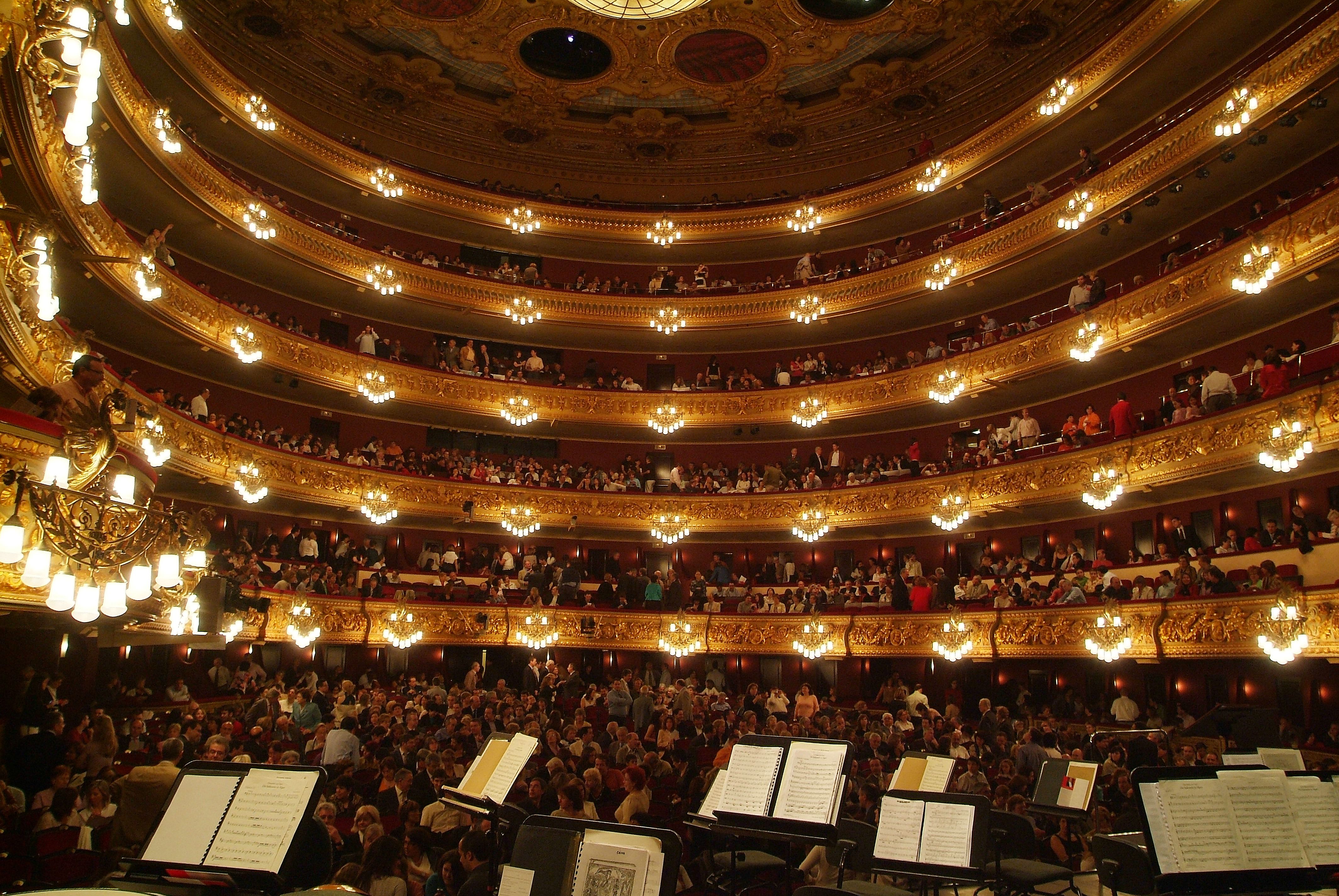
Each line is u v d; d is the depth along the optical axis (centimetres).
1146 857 775
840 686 2834
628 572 3119
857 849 823
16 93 1148
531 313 3241
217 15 2845
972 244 2811
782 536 3159
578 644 2842
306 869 571
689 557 3288
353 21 2939
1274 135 2058
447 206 3306
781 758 665
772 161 3578
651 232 3459
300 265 2805
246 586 2103
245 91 2688
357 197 3183
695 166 3641
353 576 2692
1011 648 2317
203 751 1207
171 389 2573
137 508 811
